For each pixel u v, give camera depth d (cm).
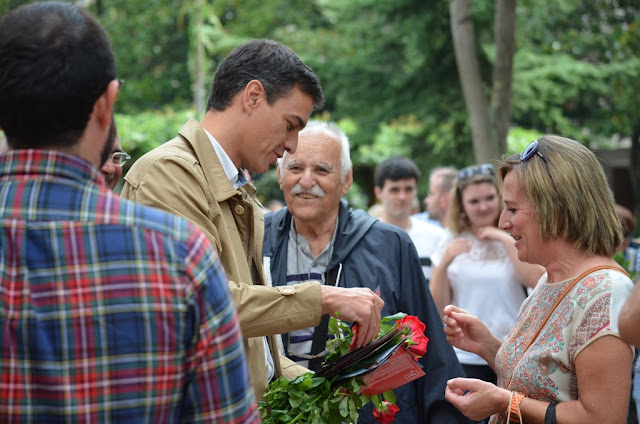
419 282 302
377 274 294
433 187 630
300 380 224
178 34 2239
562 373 209
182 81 2239
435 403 286
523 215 222
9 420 125
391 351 221
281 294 214
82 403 125
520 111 1562
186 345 131
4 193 131
